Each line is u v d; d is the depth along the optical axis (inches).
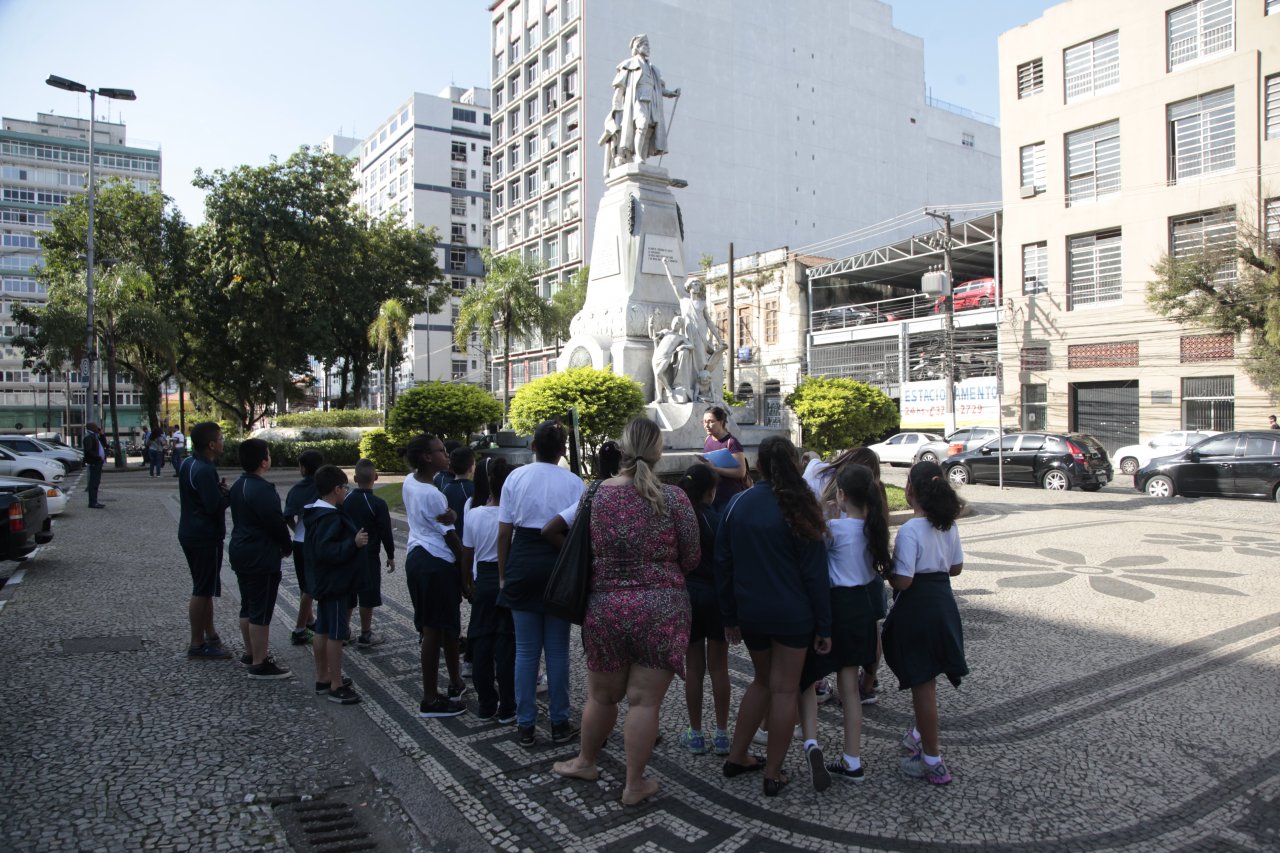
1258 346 827.4
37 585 353.1
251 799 157.8
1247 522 526.6
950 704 203.6
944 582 164.7
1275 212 913.5
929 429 1227.2
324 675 215.5
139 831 144.3
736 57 1972.2
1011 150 1152.8
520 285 1440.7
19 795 156.8
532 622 183.8
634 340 559.8
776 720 154.4
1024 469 788.0
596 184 1878.7
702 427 525.0
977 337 1238.9
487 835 144.6
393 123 2933.1
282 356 1512.1
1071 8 1086.4
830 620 154.3
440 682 232.7
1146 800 152.3
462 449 238.2
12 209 3513.8
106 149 3676.2
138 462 1545.3
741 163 1962.4
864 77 2182.6
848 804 153.6
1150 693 207.8
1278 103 914.1
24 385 3452.3
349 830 148.5
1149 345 1005.2
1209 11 970.7
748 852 137.5
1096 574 358.0
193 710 205.2
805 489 154.5
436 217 2780.5
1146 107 1014.4
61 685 221.6
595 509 157.8
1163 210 996.6
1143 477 717.9
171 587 350.9
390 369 1667.1
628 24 1886.1
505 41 2222.0
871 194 2171.5
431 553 204.2
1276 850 135.0
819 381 624.7
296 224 1460.4
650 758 175.9
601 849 139.5
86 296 1284.4
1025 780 161.5
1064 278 1090.1
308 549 217.2
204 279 1492.4
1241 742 176.7
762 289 1530.5
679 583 158.2
